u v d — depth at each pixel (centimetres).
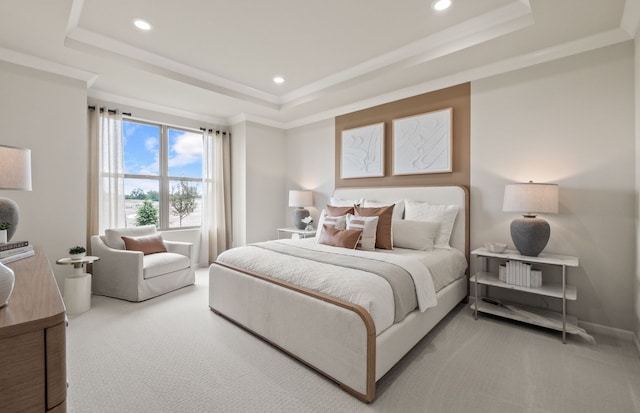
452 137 326
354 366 161
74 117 310
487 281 265
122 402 156
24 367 62
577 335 237
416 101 358
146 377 178
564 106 260
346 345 165
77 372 182
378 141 391
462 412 151
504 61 284
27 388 62
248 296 235
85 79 316
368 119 407
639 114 215
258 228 494
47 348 65
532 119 276
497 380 178
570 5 205
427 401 159
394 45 291
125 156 411
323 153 468
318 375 182
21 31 242
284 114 468
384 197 377
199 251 477
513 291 290
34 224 288
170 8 234
